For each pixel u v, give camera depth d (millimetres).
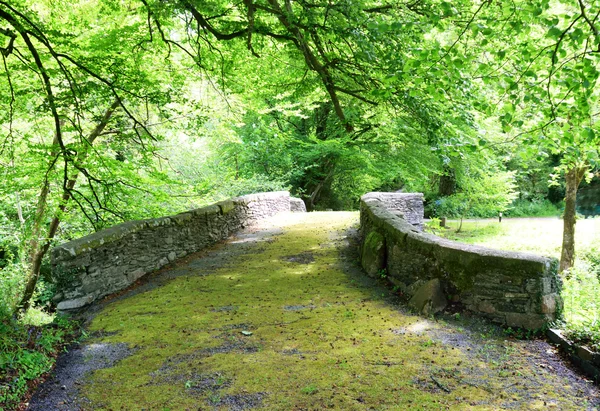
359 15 6059
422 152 16688
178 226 9352
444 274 5602
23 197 10859
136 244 7820
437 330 4863
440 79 4742
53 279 6242
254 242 10938
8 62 7355
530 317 4738
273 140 19094
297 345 4520
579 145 4266
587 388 3537
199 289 7035
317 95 11461
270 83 10422
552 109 3945
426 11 6129
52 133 10797
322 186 23312
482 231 18781
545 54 4297
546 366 3951
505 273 4938
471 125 6664
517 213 27547
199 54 7785
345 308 5766
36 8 7922
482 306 5109
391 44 6242
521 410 3193
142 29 7832
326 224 13094
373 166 18688
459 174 19172
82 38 7402
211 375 3914
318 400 3398
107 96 7562
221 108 9992
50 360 4355
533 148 4516
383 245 7359
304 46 7086
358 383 3645
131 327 5344
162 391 3672
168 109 8977
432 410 3205
